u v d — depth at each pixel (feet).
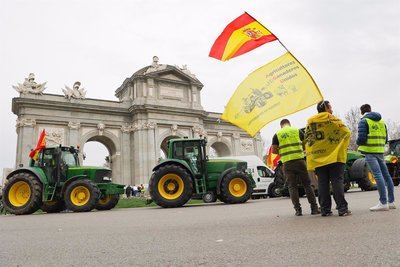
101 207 52.31
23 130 118.73
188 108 146.82
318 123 19.45
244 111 18.66
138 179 133.08
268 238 12.89
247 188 46.32
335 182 19.06
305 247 10.77
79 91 133.80
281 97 18.44
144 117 138.31
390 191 21.33
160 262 9.95
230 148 165.48
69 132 127.65
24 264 10.61
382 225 14.20
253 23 17.84
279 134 22.22
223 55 18.98
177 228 18.16
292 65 18.53
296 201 21.25
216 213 27.78
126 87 150.00
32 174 47.24
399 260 8.57
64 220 28.96
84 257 11.32
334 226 14.79
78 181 46.73
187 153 48.57
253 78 18.90
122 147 138.31
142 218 26.81
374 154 21.20
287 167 21.59
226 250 11.13
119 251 12.07
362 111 23.11
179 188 44.37
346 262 8.66
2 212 62.80
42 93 126.00
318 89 18.07
